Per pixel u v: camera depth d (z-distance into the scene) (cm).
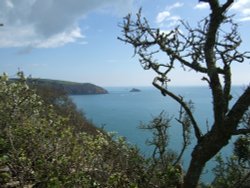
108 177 729
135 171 773
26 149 824
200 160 503
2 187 719
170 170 681
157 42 568
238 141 871
